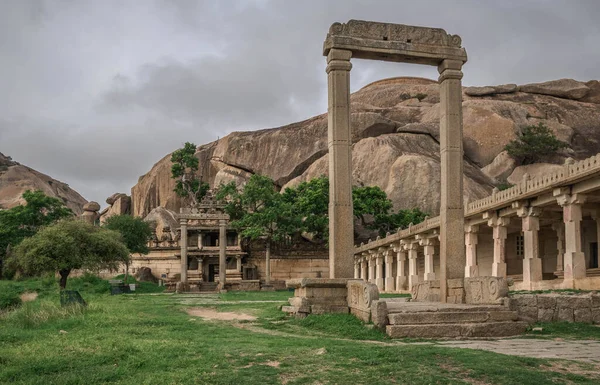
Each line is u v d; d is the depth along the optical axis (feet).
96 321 53.11
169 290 168.86
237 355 33.24
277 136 263.49
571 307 53.11
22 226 196.03
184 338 42.98
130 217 198.80
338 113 59.93
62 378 28.27
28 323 54.03
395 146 228.02
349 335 47.26
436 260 148.97
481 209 101.71
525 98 260.62
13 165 343.46
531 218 89.10
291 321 55.83
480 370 29.27
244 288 171.63
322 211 191.72
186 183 254.68
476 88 268.21
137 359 32.45
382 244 157.38
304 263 207.10
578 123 238.27
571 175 74.90
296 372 29.09
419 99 288.71
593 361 33.68
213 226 183.21
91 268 124.98
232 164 268.41
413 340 44.75
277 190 253.24
